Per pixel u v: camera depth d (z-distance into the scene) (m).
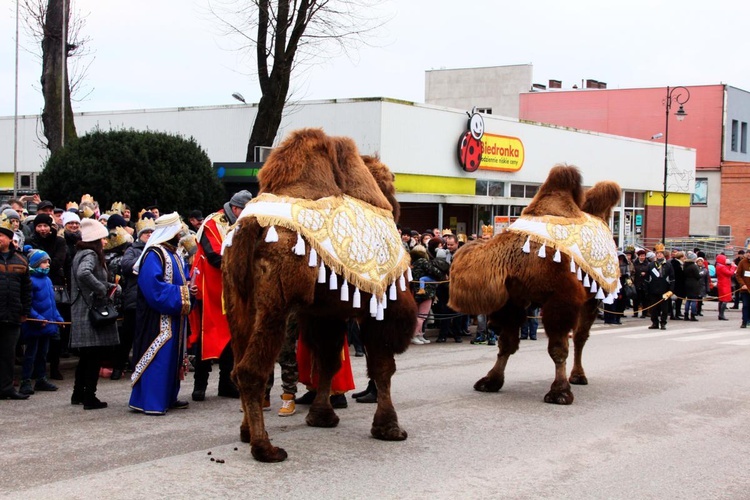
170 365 8.52
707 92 48.84
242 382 6.59
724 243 40.47
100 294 8.69
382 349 7.50
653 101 49.97
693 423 8.74
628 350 14.86
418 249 15.24
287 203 6.70
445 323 15.68
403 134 23.53
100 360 8.79
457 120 25.48
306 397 9.16
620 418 8.87
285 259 6.48
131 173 16.95
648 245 38.44
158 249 8.50
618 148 35.03
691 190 41.88
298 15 20.41
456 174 25.64
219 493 5.93
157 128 28.17
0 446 7.12
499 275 9.48
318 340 7.90
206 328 8.98
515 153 28.20
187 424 8.05
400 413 8.82
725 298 22.94
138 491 5.92
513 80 56.12
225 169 18.89
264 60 20.61
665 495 6.29
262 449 6.69
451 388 10.42
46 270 9.70
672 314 22.98
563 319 9.47
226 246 6.77
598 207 10.73
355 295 6.98
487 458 7.10
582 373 10.91
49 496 5.78
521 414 8.91
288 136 7.15
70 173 16.89
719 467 7.11
